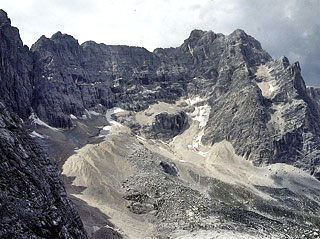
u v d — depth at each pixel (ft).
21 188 187.01
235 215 432.66
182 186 504.43
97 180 476.13
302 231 434.71
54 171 250.98
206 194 552.82
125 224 373.20
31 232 165.58
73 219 225.76
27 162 214.28
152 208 428.56
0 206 163.12
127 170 538.88
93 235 311.06
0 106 245.65
